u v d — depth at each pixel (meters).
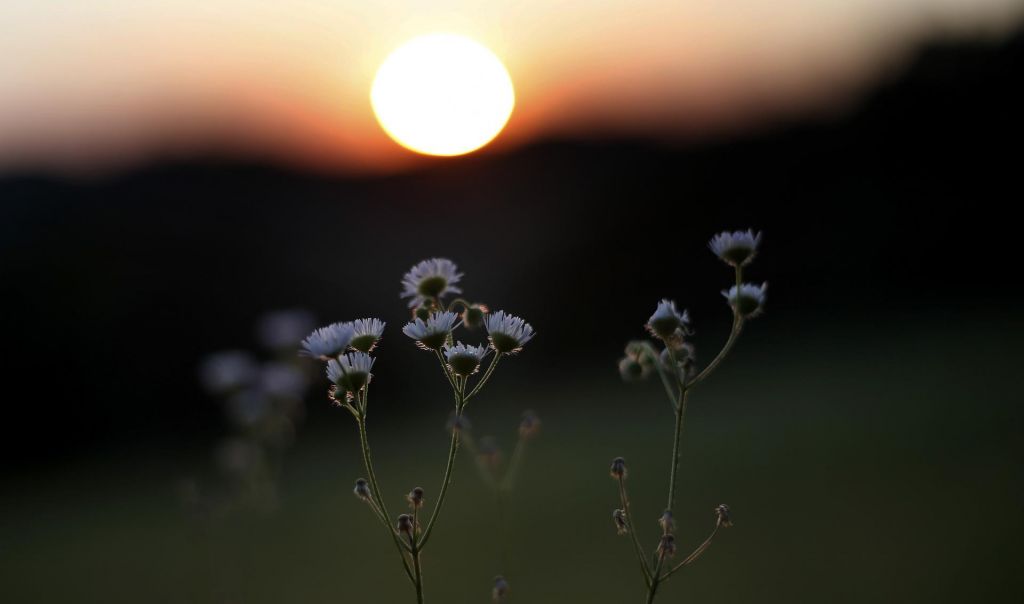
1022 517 7.54
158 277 20.16
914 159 27.69
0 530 12.77
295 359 6.75
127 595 7.67
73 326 19.45
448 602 6.42
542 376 19.98
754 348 21.78
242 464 6.57
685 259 23.48
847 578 6.78
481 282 21.72
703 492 9.55
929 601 6.17
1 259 19.83
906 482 9.27
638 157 26.53
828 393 15.52
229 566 7.62
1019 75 27.16
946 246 26.97
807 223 27.36
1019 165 26.33
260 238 20.84
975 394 13.55
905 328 22.41
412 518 2.38
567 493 9.46
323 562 7.57
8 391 19.03
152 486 14.27
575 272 22.52
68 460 18.84
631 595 6.50
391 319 20.06
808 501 9.02
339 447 14.64
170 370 19.72
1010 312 22.28
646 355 3.07
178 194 21.50
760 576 6.89
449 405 16.72
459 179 22.62
